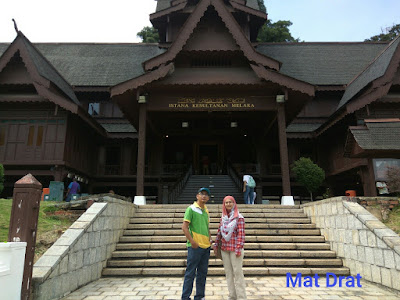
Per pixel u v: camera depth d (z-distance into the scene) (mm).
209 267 6727
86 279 5727
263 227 8258
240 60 14000
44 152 15766
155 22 23484
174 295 4977
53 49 25781
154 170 20141
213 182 17875
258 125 18484
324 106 21266
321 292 5164
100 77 21875
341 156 17469
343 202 6820
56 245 5078
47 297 4336
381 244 5434
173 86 13000
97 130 18031
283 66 23375
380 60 16547
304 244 7344
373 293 5090
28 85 16125
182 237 7660
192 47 13703
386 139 9109
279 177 19844
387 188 9492
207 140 22094
